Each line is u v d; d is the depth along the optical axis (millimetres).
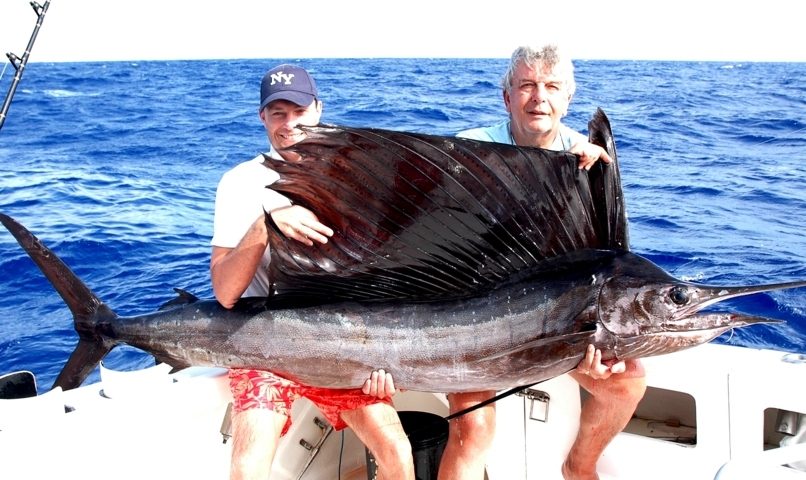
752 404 2555
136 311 5727
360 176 2254
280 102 2861
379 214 2342
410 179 2277
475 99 19938
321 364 2523
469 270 2428
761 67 44125
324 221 2348
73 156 13070
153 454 2652
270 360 2570
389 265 2439
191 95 24312
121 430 2568
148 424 2633
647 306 2246
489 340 2398
